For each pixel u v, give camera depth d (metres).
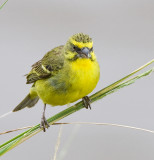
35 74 10.81
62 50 10.58
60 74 10.15
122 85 9.43
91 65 9.89
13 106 17.16
